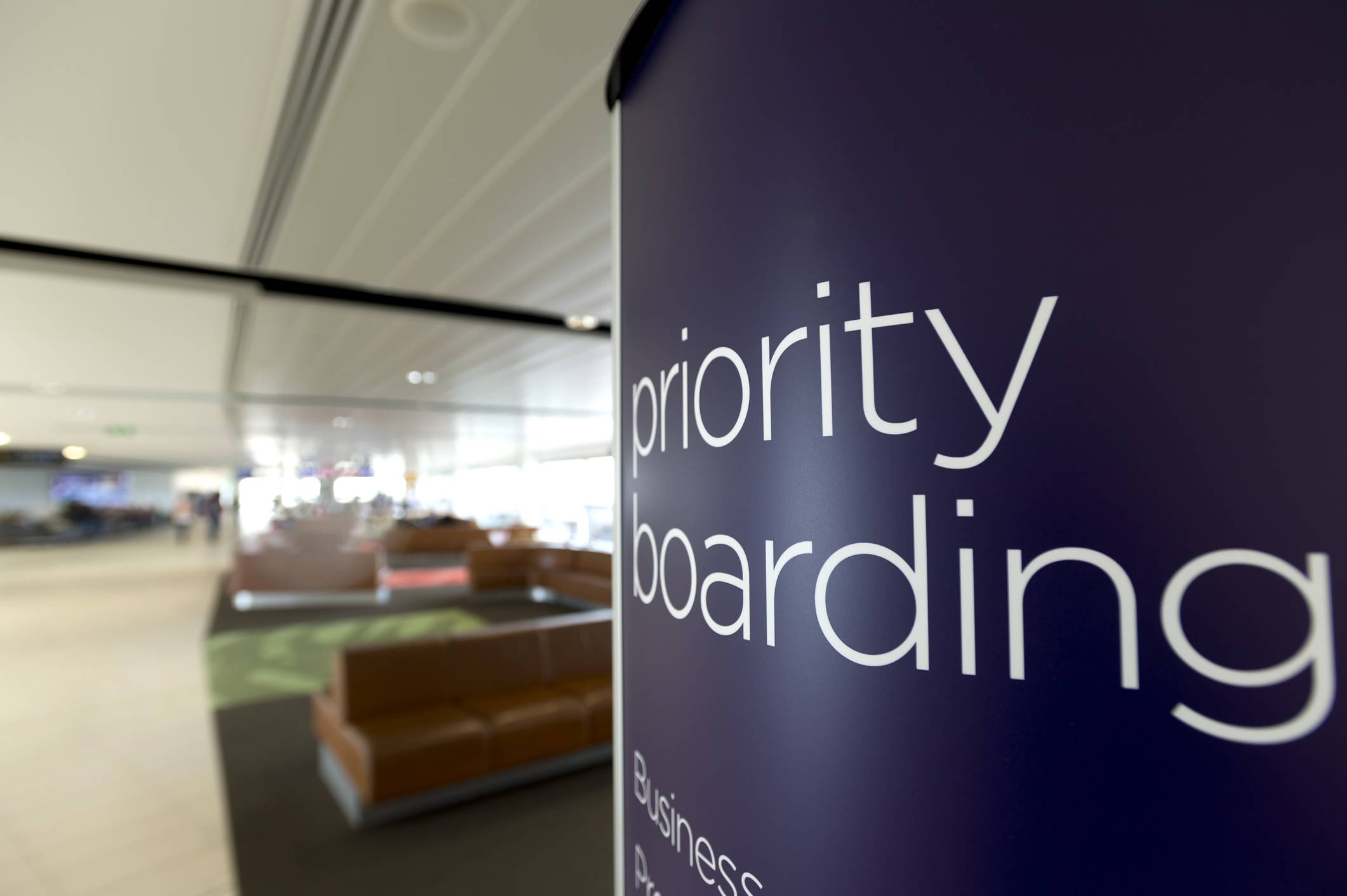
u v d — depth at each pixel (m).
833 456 0.81
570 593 9.63
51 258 4.35
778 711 0.87
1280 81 0.57
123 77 2.60
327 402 10.97
